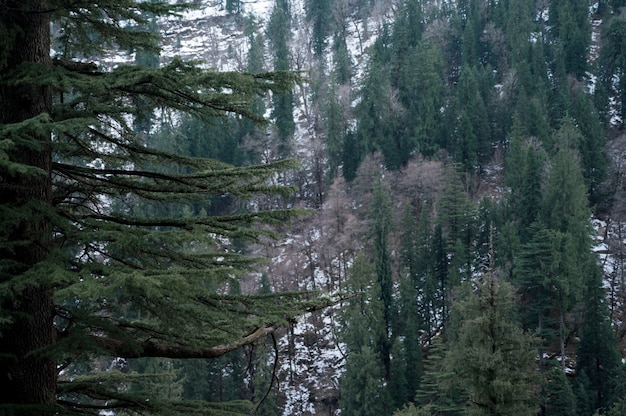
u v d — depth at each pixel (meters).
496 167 71.69
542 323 44.62
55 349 4.95
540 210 52.97
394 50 84.62
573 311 45.25
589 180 64.19
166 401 6.31
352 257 54.44
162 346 6.32
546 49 88.50
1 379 5.41
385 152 69.00
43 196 5.72
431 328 47.94
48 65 5.86
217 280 5.04
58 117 5.59
